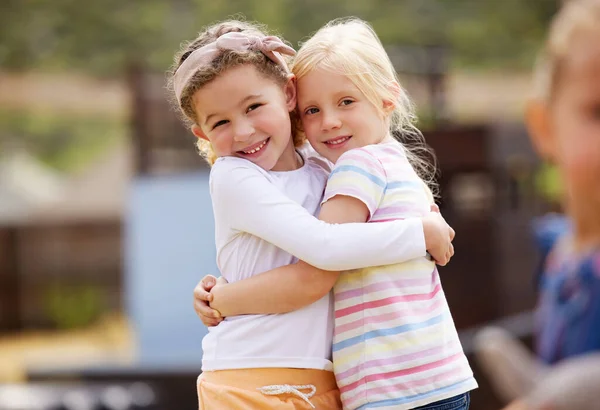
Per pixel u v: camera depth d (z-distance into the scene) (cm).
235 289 235
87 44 1541
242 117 231
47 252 1830
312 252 224
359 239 223
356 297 230
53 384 771
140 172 955
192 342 898
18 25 1541
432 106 935
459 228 913
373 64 239
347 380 230
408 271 230
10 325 1789
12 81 1680
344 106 237
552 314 324
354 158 233
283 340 232
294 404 231
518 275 901
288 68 240
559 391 213
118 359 937
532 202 966
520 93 1544
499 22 1470
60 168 2192
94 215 1867
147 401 693
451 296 911
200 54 230
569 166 292
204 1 1372
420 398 225
